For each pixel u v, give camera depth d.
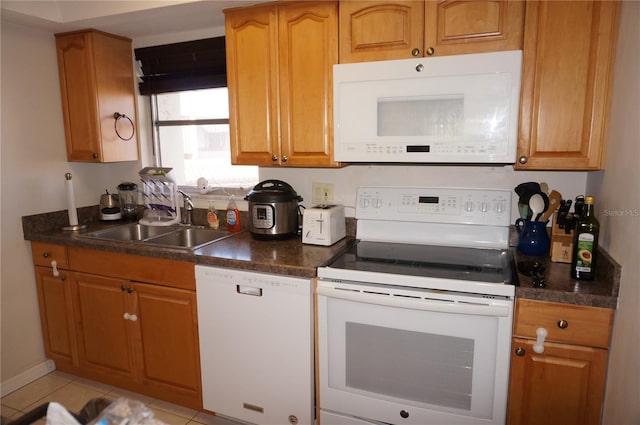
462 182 2.05
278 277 1.74
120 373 2.26
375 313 1.62
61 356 2.45
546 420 1.51
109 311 2.21
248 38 2.00
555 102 1.57
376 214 2.11
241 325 1.86
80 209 2.70
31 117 2.40
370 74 1.76
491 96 1.62
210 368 1.97
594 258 1.50
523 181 1.95
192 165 2.74
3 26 2.23
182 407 2.20
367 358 1.68
